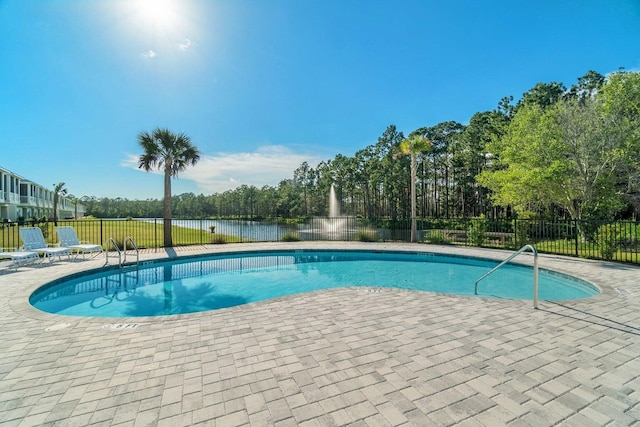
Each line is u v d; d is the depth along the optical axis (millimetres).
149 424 1886
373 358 2816
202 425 1873
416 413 1987
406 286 7363
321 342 3199
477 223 12414
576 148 12750
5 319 3953
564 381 2414
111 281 7535
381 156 33875
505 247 11484
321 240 14656
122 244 11609
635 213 15961
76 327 3666
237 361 2773
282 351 2982
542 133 12891
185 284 7422
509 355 2885
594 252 9500
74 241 9430
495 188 16578
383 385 2342
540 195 13875
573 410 2033
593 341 3225
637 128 11609
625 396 2207
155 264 9125
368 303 4691
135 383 2396
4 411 2027
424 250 11078
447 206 34844
